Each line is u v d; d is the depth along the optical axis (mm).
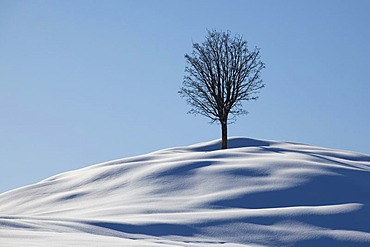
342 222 54125
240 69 88750
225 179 67938
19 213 72000
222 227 49906
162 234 46062
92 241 32812
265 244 47938
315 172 69250
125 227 45812
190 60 89438
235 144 105000
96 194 71562
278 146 101750
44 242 31000
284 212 54875
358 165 80000
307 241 49531
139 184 70750
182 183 68688
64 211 65188
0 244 29266
